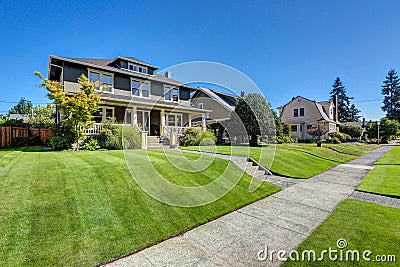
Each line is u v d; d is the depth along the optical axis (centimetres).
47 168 514
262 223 395
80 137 1049
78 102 1013
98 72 1507
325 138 2789
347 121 5338
